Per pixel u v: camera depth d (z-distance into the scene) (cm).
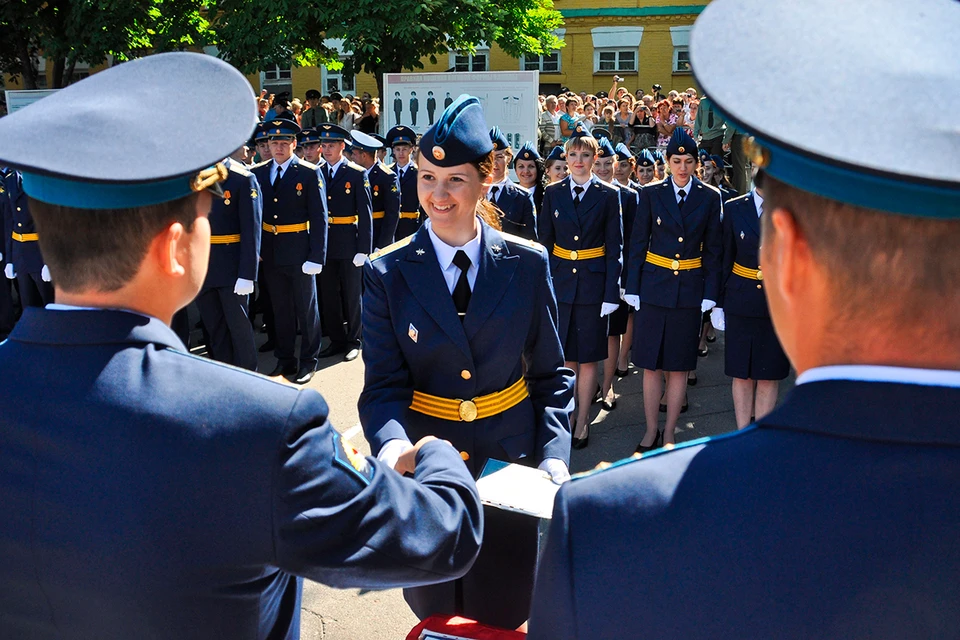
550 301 227
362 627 319
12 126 106
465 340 214
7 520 109
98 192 106
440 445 148
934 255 71
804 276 78
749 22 76
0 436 110
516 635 173
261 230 602
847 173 68
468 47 1670
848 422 76
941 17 74
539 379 233
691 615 77
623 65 2308
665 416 532
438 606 209
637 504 81
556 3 2305
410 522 121
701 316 463
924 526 72
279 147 614
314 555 110
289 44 1487
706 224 448
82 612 108
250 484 107
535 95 884
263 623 117
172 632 108
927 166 65
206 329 580
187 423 107
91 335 112
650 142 1377
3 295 757
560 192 484
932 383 75
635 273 467
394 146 789
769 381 459
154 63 116
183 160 105
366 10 1423
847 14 74
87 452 106
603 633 80
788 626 74
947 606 70
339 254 675
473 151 210
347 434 516
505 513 198
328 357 696
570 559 82
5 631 115
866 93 69
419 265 217
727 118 72
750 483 78
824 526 74
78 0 1555
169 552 106
